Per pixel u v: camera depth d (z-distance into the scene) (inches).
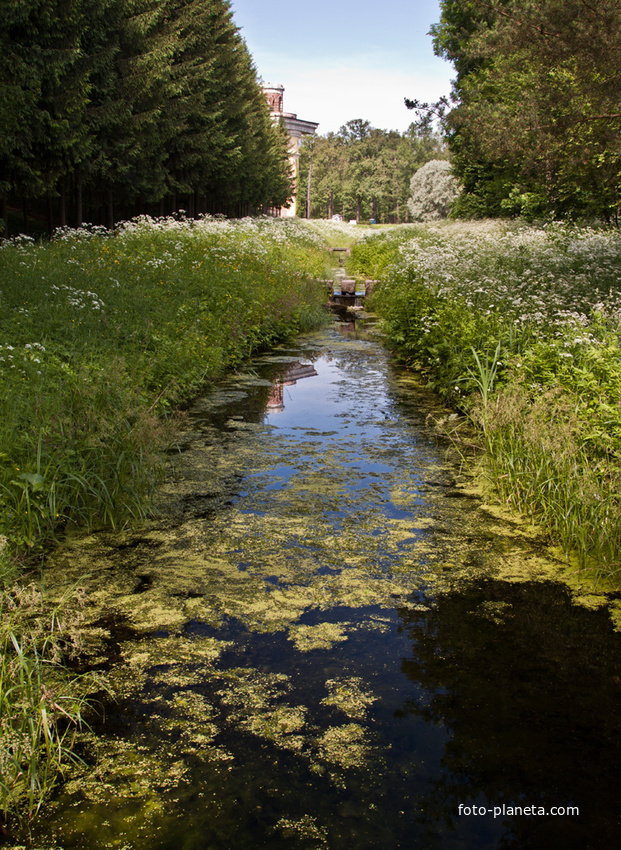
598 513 147.2
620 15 357.1
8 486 154.9
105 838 75.0
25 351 226.8
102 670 106.9
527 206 776.9
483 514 175.5
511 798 81.5
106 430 176.4
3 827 77.1
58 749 86.0
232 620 122.6
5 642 96.6
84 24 681.6
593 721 95.6
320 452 223.3
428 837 75.2
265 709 98.0
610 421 171.5
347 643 115.8
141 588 133.7
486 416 210.7
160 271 425.4
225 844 73.9
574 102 400.8
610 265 391.9
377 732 93.3
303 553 150.6
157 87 862.5
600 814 79.0
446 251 531.8
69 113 676.7
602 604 130.2
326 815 78.6
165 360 290.4
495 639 117.3
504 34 432.8
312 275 685.3
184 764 87.1
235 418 266.2
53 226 836.6
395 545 155.7
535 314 288.0
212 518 169.5
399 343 428.8
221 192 1321.4
